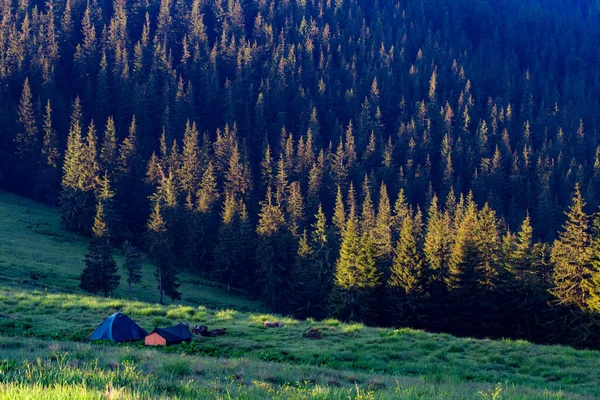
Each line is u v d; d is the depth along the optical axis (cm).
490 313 5356
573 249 4994
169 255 6581
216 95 15500
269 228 7819
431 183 12900
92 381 1198
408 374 2241
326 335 2967
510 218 12019
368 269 5569
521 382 2175
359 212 10700
